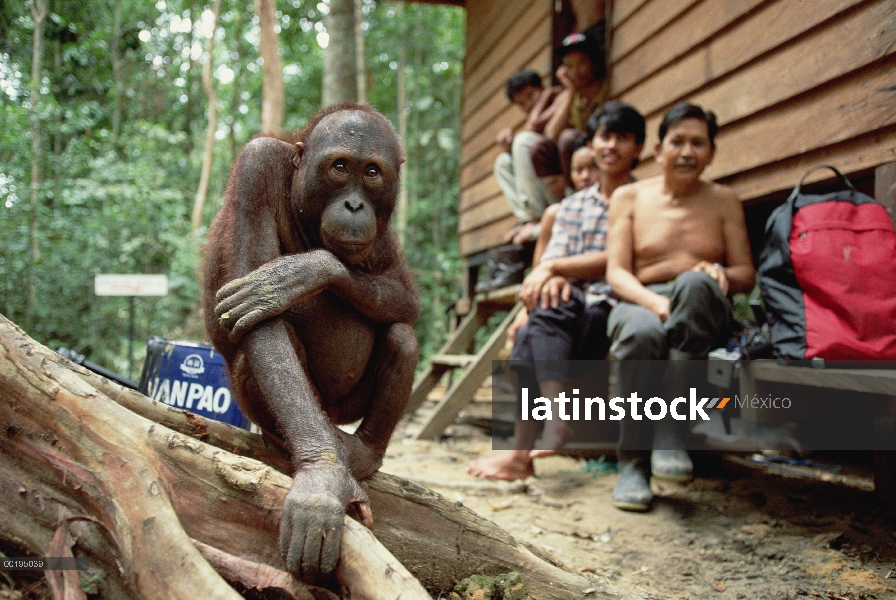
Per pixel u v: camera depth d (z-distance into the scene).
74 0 11.49
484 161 9.33
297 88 18.28
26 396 1.92
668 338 3.74
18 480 1.96
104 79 12.26
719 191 4.22
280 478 1.98
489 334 12.34
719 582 2.85
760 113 4.60
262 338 1.94
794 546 3.18
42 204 9.37
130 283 6.29
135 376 9.19
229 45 18.16
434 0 10.33
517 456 4.41
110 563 1.90
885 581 2.79
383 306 2.30
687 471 3.70
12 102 8.48
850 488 3.98
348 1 11.45
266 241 2.15
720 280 3.83
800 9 4.16
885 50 3.59
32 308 8.48
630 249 4.29
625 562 3.09
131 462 1.87
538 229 6.39
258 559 1.95
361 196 2.14
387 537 2.31
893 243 3.24
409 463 5.00
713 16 4.98
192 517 1.94
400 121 15.21
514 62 8.42
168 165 14.27
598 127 4.78
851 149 3.91
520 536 3.40
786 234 3.36
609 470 4.81
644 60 5.92
